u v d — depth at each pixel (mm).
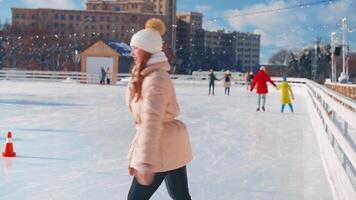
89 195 5125
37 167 6449
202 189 5504
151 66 2984
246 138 9680
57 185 5527
